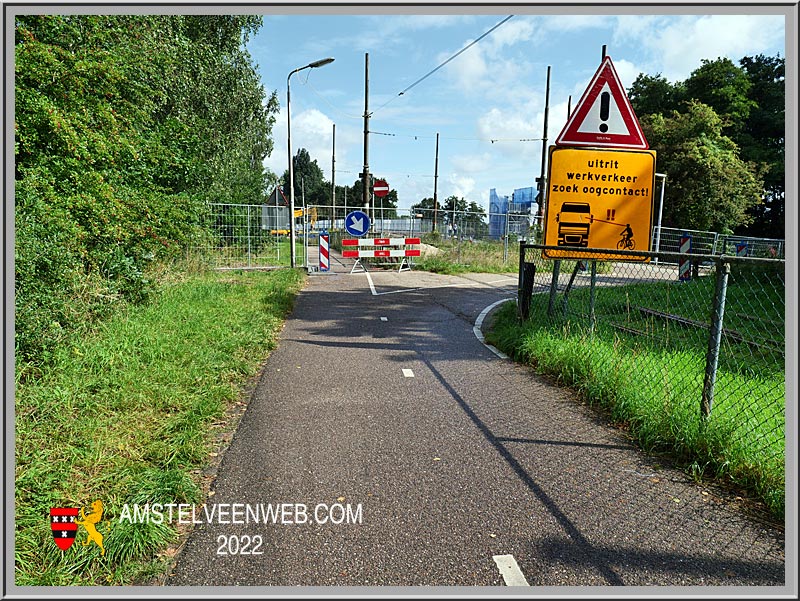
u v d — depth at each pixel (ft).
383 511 10.39
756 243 88.69
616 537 9.69
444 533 9.70
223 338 21.91
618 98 21.39
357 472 11.96
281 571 8.61
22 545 8.68
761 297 32.40
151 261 33.65
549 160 21.91
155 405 14.65
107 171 27.09
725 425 12.96
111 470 11.14
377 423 14.88
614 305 30.86
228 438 13.74
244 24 76.59
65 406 13.69
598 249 18.53
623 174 21.80
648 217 21.89
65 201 21.20
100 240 24.12
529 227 81.51
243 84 77.66
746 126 135.03
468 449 13.26
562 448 13.44
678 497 11.14
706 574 8.72
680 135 111.24
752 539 9.71
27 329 15.48
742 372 18.93
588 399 17.01
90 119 24.53
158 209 30.66
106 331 19.97
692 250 91.35
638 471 12.26
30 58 22.11
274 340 24.73
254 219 60.08
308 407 16.11
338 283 48.88
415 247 64.28
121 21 32.40
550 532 9.80
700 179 108.06
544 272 28.07
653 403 14.85
